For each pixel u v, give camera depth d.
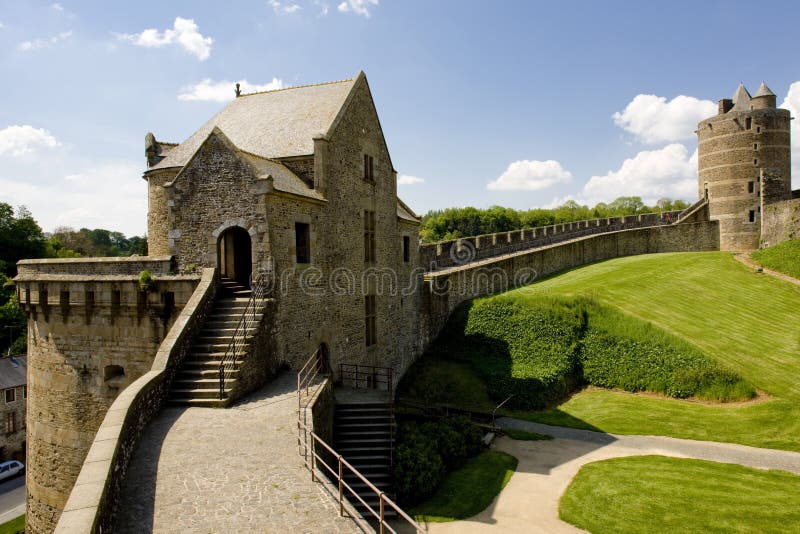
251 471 8.08
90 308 15.04
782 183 38.94
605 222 45.81
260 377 12.93
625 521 11.05
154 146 21.12
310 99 20.00
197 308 12.91
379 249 20.97
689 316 22.70
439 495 12.79
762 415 16.14
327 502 7.16
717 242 41.38
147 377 10.50
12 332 46.59
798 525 10.54
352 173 18.69
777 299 25.86
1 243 53.03
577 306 21.67
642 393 19.09
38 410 16.16
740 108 40.25
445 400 20.27
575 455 14.96
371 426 13.74
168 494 7.34
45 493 15.92
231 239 16.97
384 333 21.27
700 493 12.04
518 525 11.22
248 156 14.77
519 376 19.88
